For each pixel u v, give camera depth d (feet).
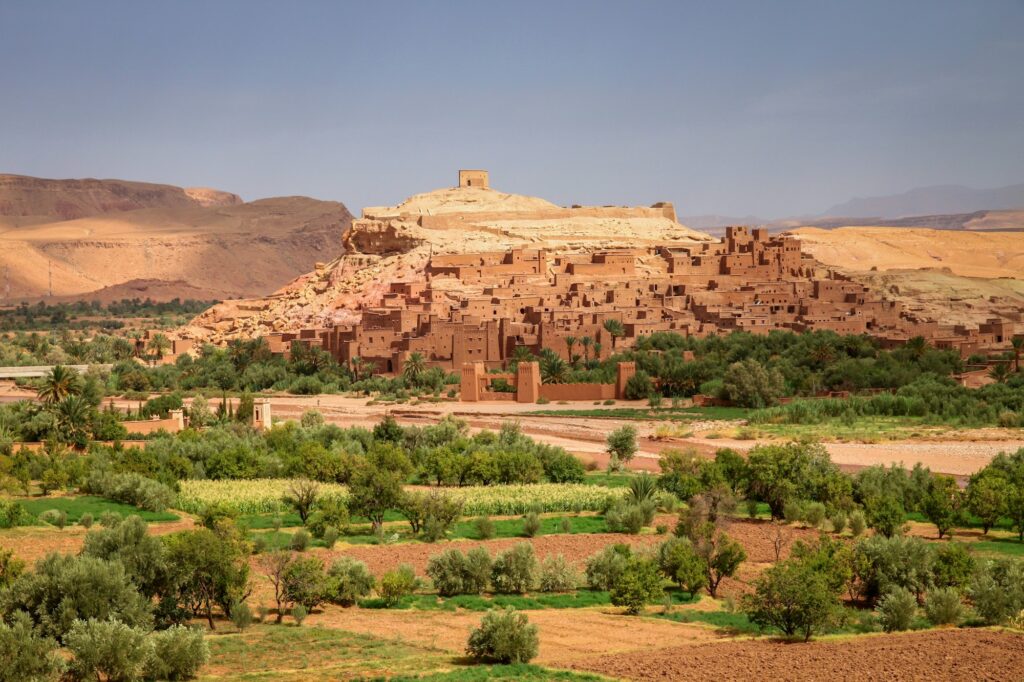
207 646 189.16
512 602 236.63
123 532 225.56
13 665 178.81
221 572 220.84
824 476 333.42
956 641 195.52
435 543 287.48
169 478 349.00
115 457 373.20
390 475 307.17
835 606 211.61
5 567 221.25
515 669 183.52
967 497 312.29
